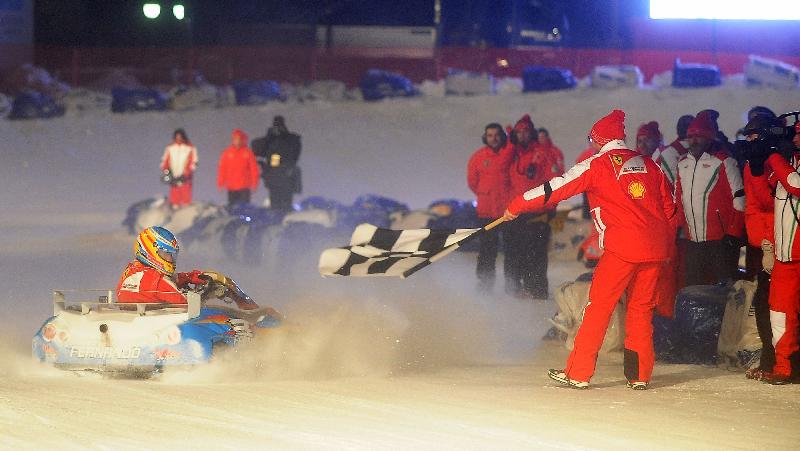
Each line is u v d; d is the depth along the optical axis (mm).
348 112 135625
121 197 105500
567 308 36031
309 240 55188
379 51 151250
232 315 29156
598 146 28906
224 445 20469
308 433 21578
